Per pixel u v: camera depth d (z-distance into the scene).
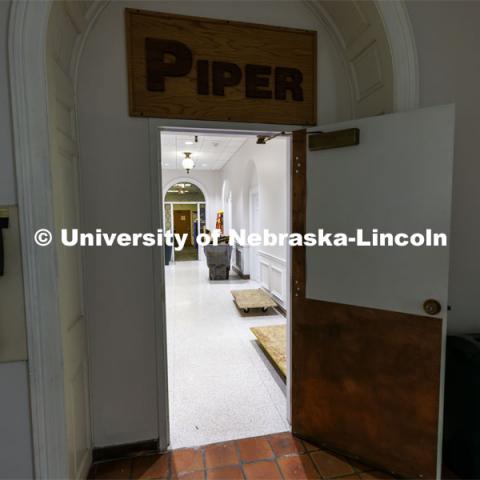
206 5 1.78
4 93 1.23
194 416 2.18
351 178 1.70
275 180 4.66
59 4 1.30
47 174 1.27
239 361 3.00
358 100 1.95
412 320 1.59
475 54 1.80
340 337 1.80
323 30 1.94
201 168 9.29
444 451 1.78
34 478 1.35
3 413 1.32
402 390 1.63
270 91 1.87
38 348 1.30
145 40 1.71
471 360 1.60
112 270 1.78
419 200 1.54
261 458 1.81
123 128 1.72
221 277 6.87
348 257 1.74
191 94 1.77
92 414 1.79
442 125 1.47
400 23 1.63
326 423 1.88
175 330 3.84
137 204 1.77
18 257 1.27
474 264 1.88
